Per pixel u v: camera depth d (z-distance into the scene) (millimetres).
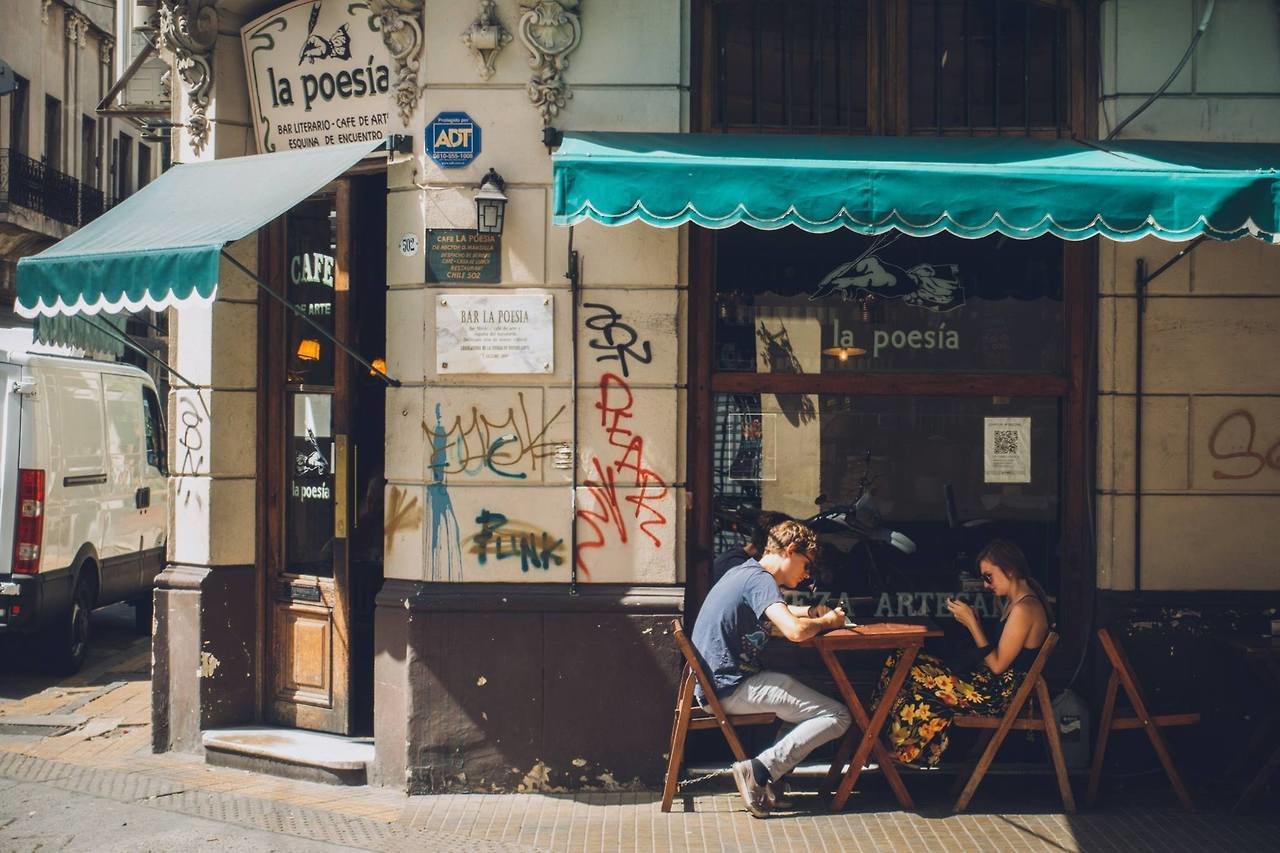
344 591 6859
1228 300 6398
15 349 9398
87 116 26500
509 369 6230
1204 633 6375
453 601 6184
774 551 6078
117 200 28234
